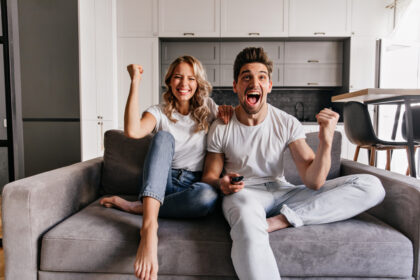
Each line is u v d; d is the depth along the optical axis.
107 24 3.20
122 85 3.95
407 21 3.82
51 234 0.93
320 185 1.04
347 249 0.90
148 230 0.88
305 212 0.98
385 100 2.33
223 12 3.89
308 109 4.46
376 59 3.81
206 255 0.91
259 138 1.18
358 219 1.05
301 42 4.11
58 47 2.70
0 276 1.18
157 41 3.91
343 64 4.10
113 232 0.95
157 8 3.90
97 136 2.97
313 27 3.88
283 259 0.90
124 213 1.12
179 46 4.14
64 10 2.66
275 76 4.14
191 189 1.04
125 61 3.93
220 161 1.24
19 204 0.91
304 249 0.90
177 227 1.00
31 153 2.77
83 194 1.25
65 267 0.92
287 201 1.11
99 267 0.92
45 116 2.75
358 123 2.41
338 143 1.46
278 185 1.17
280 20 3.89
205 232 0.96
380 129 3.88
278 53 4.12
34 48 2.73
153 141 1.06
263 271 0.81
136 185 1.40
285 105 4.48
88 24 2.74
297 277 0.92
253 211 0.91
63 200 1.09
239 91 1.19
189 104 1.38
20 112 1.64
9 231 0.92
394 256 0.90
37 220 0.94
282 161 1.21
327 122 0.99
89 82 2.76
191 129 1.30
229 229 0.99
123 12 3.91
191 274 0.92
